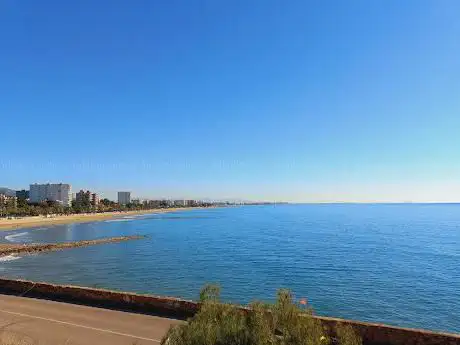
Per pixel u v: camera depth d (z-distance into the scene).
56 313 18.38
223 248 67.94
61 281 39.22
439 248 67.88
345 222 145.25
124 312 18.41
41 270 46.53
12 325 16.66
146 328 16.17
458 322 26.91
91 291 20.42
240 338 7.97
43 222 146.25
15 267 48.97
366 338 14.30
